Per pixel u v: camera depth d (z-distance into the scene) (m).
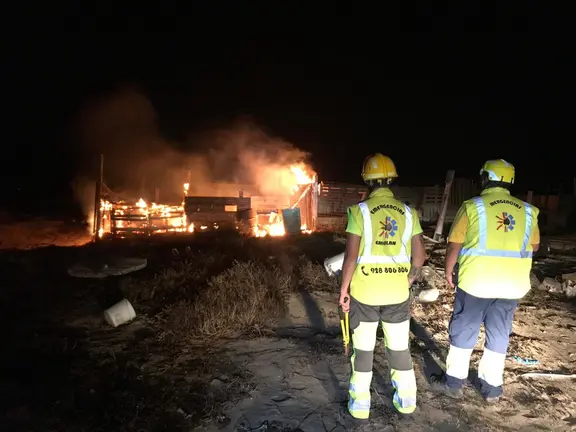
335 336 5.21
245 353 4.73
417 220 3.70
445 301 6.34
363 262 3.60
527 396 4.18
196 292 6.23
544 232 12.80
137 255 8.23
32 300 5.98
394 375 3.75
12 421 3.51
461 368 4.08
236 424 3.64
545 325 5.77
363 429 3.62
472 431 3.66
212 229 12.70
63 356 4.57
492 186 4.05
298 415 3.76
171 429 3.54
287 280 6.58
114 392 3.97
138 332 5.19
